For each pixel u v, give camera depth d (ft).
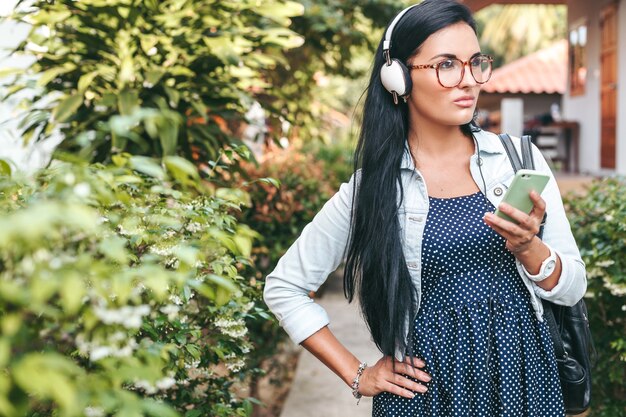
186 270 4.95
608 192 12.59
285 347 19.60
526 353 6.01
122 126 4.91
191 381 8.08
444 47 6.11
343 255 6.66
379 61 6.51
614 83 40.11
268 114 16.42
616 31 39.86
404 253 6.10
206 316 7.93
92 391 3.83
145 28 12.09
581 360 6.57
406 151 6.40
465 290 6.01
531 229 5.67
